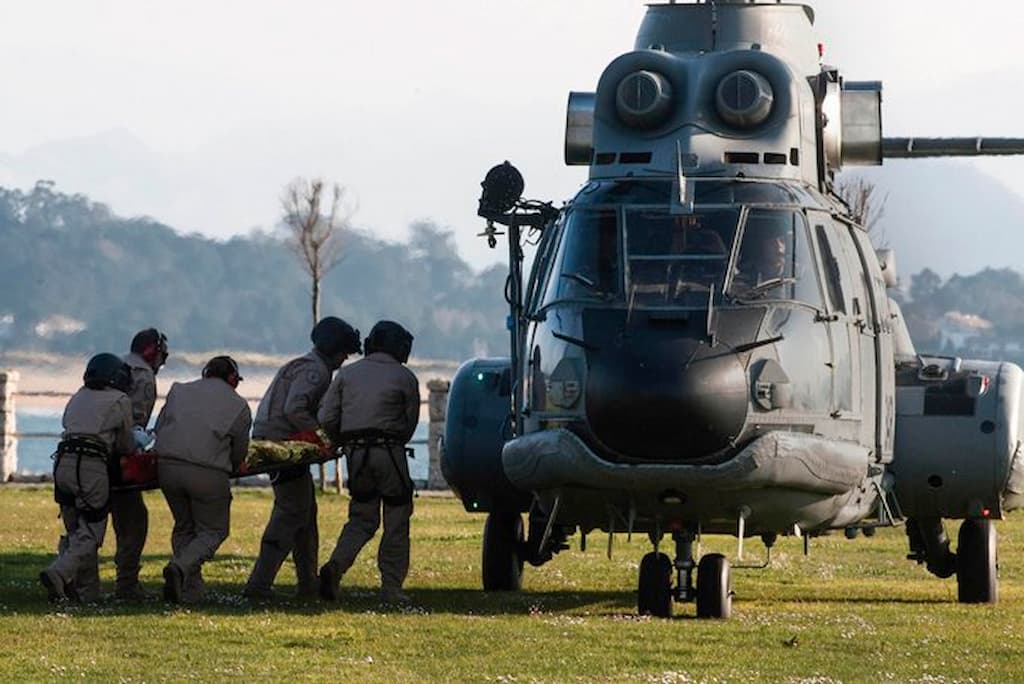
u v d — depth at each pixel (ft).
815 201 131.44
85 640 114.01
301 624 121.90
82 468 131.54
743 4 141.08
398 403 137.08
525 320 129.90
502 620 125.80
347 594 142.72
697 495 121.70
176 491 133.80
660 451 119.96
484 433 144.77
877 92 145.18
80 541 131.85
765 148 131.23
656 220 127.75
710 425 119.44
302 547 141.18
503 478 144.56
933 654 114.93
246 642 114.32
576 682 103.19
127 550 136.67
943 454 139.95
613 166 131.85
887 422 137.28
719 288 124.06
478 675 104.73
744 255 126.00
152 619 122.62
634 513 123.75
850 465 126.62
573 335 123.54
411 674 104.83
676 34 140.46
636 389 119.44
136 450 135.03
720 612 128.06
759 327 122.62
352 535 136.98
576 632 120.26
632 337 122.01
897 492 141.18
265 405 142.00
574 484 122.83
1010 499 141.28
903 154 147.74
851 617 132.57
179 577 132.67
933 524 148.56
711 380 119.55
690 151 130.72
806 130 134.21
